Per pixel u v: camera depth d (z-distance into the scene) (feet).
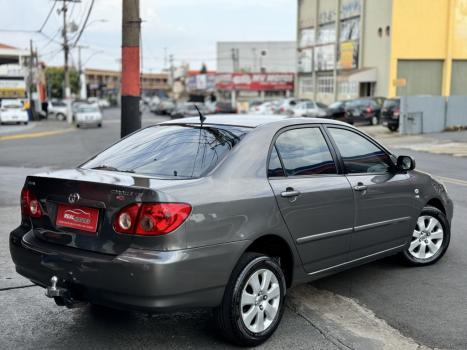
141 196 12.10
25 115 141.69
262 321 13.74
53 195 13.57
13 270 19.44
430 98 87.04
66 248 13.20
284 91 232.12
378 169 17.80
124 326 14.92
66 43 152.25
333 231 15.57
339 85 148.25
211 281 12.55
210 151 14.21
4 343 13.91
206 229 12.45
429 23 123.54
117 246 12.39
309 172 15.31
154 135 16.12
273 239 14.10
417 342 13.98
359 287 17.98
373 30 130.31
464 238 23.95
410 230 18.84
